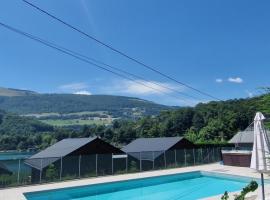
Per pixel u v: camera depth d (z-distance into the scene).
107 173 24.84
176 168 28.69
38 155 28.67
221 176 23.73
